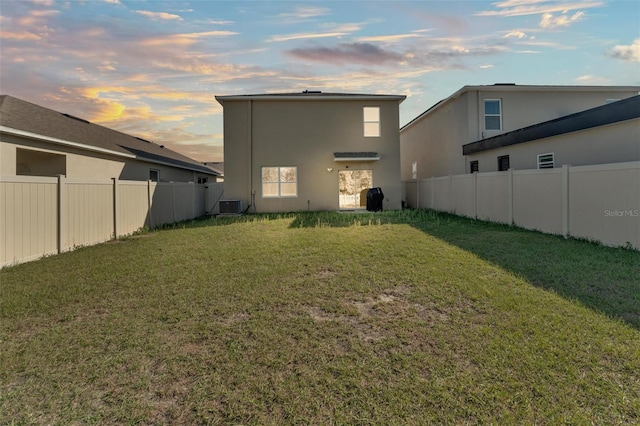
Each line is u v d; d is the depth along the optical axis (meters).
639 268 4.66
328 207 15.52
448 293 3.85
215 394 2.13
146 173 16.05
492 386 2.15
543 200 8.09
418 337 2.84
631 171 5.88
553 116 14.61
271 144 15.35
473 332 2.88
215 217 13.67
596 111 8.54
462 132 14.82
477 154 14.15
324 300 3.73
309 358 2.54
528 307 3.36
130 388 2.21
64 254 6.38
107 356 2.61
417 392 2.11
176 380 2.29
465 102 14.55
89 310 3.54
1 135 8.82
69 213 6.88
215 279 4.55
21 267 5.36
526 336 2.78
